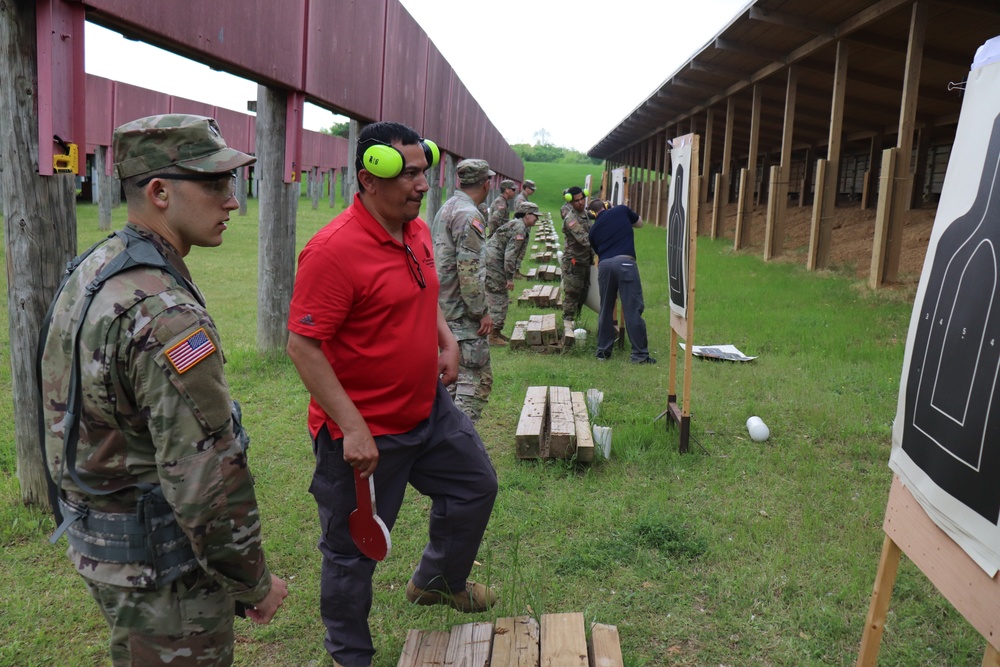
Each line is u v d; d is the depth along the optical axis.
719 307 10.38
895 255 11.19
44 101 3.52
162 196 1.75
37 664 2.82
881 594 2.43
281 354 7.14
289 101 6.71
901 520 2.31
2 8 3.40
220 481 1.71
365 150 2.38
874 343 7.94
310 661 2.89
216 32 4.98
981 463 1.85
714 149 34.41
